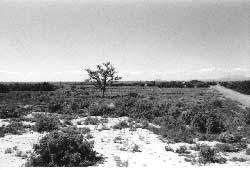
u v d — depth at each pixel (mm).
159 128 24219
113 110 35250
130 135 21844
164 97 61562
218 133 23781
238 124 28109
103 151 16703
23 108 37969
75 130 22641
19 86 84375
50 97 54938
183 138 20406
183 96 66188
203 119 25312
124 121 27641
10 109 33156
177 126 24969
